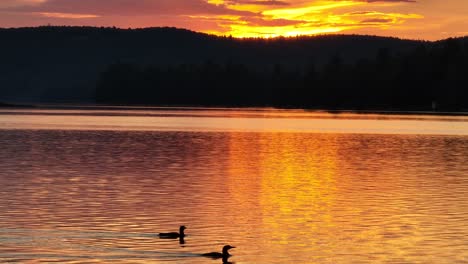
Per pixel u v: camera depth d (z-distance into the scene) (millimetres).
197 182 88250
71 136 160625
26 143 141125
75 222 62938
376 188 85062
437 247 56281
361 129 196250
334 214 68500
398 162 114875
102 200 73875
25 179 88500
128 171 98250
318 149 137375
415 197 78500
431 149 138250
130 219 64625
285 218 66500
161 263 51406
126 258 52438
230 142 151625
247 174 97062
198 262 51906
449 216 67812
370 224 64250
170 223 63469
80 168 101062
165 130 185500
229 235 59562
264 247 56125
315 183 89000
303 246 56531
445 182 90625
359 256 53844
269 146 143125
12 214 65938
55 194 77188
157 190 81188
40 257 52188
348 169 104688
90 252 53594
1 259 51500
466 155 127000
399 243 57438
